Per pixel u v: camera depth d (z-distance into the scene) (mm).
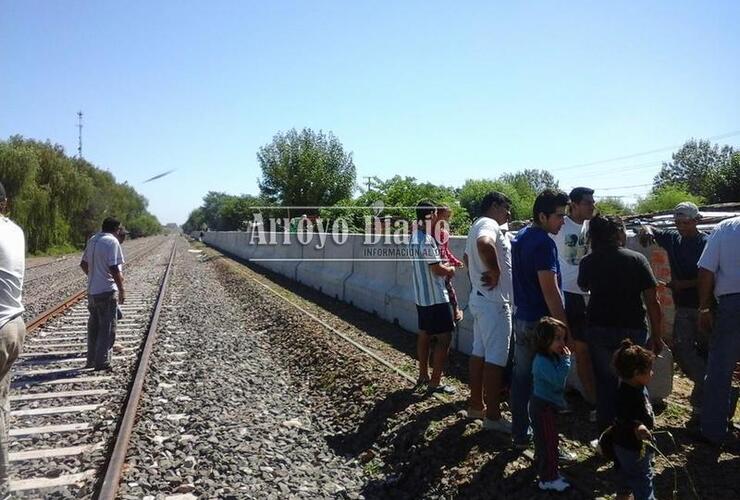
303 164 34875
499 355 5203
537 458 4297
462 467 4707
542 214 4730
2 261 4180
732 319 4656
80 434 5766
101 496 4230
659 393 5863
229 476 4832
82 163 79438
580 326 5562
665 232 5738
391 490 4797
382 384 6969
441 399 6211
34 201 44906
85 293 16828
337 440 6000
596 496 4098
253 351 9805
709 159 84312
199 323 12102
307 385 7922
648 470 3850
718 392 4734
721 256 4699
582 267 4914
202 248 58375
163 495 4461
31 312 13797
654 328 4676
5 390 4359
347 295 14875
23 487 4598
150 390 7086
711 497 4039
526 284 4793
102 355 8156
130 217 99750
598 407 4852
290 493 4633
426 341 6816
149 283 21047
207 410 6500
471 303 5441
